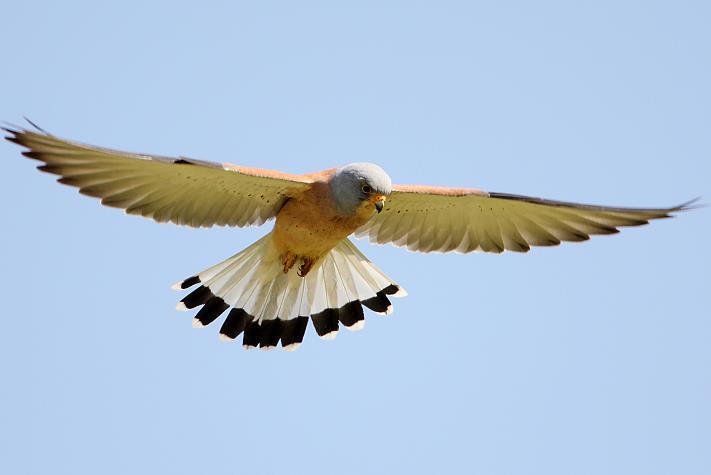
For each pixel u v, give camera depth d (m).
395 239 14.50
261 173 12.39
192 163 11.82
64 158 11.65
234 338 14.07
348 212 13.08
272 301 14.23
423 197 13.70
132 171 12.05
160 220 12.77
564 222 13.91
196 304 14.09
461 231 14.48
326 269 14.42
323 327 14.27
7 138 11.22
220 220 13.08
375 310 14.40
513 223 14.17
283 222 13.31
